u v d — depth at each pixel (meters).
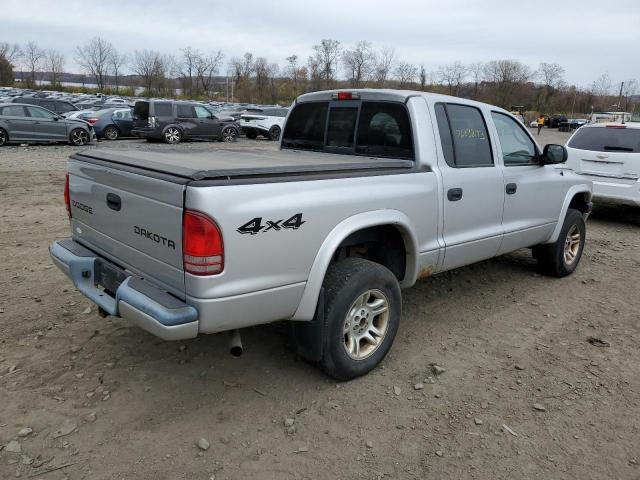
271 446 2.86
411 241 3.69
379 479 2.65
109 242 3.29
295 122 4.81
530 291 5.34
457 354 3.95
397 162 3.68
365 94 4.12
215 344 3.93
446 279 5.61
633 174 8.28
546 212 5.17
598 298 5.21
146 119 20.45
